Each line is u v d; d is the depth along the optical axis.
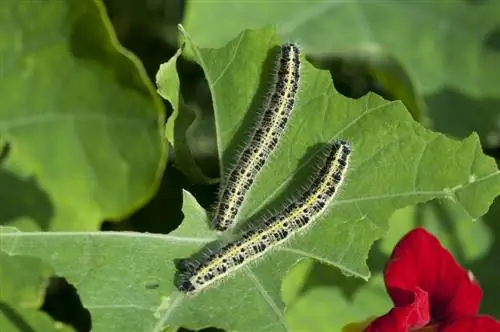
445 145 0.38
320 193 0.38
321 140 0.39
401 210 0.43
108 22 0.41
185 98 0.46
